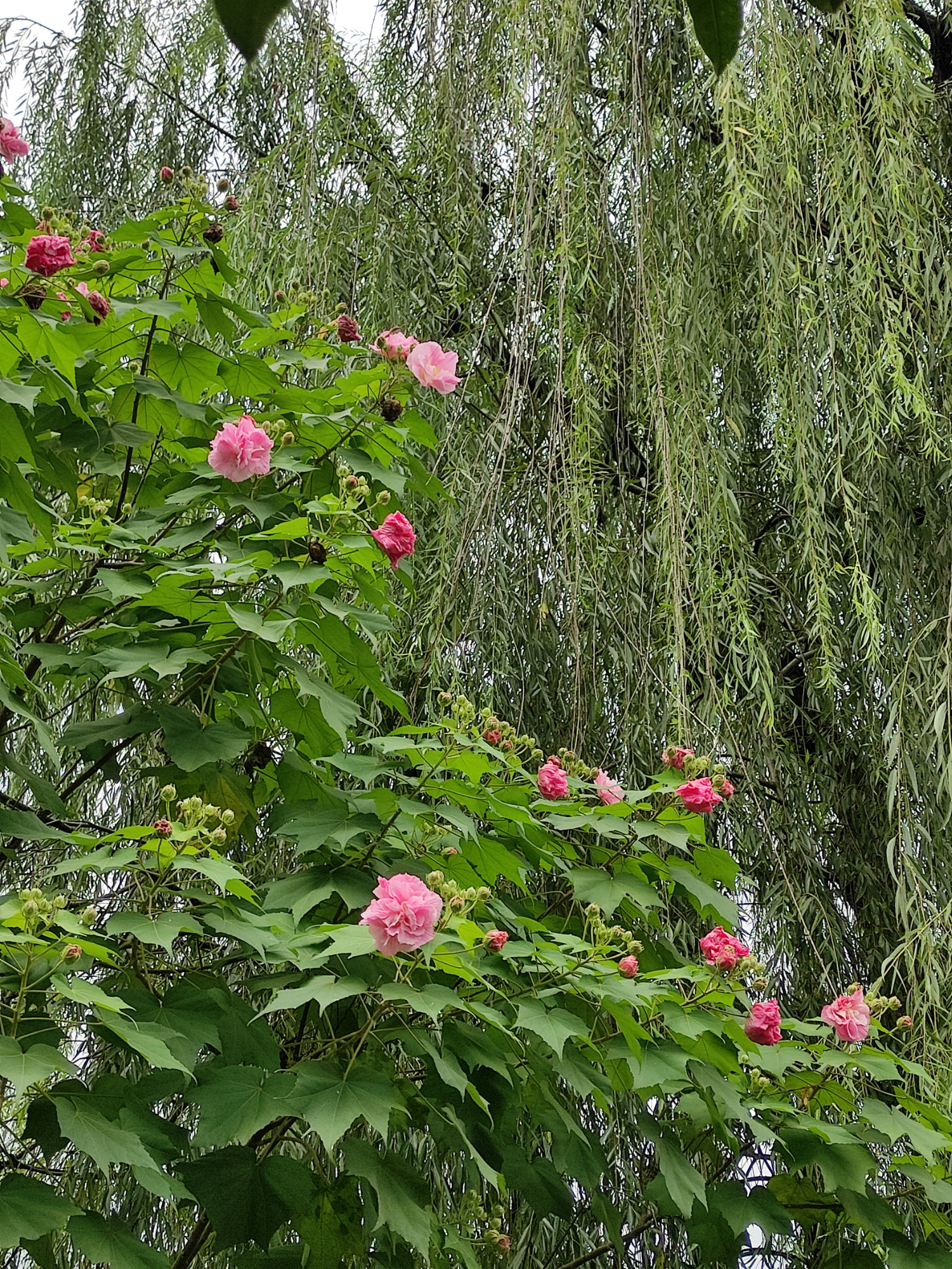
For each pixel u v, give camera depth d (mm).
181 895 1795
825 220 2787
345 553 2008
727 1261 2117
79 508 2311
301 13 3125
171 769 2088
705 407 2672
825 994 2551
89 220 3357
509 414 2613
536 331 2822
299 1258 1810
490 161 3049
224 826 1967
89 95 3484
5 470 1913
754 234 2730
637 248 2650
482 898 1729
